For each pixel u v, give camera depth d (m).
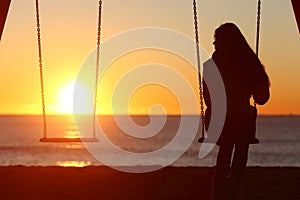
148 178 11.90
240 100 7.40
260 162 39.91
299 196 10.24
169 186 11.10
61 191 10.60
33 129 123.44
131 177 12.07
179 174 12.41
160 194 10.45
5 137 84.12
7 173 12.54
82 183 11.34
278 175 12.27
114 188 10.89
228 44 7.37
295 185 11.15
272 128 139.88
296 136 93.94
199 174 12.41
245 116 7.41
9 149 55.06
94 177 12.01
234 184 7.57
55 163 37.31
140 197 10.22
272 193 10.48
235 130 7.41
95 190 10.71
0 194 10.31
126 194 10.41
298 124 177.00
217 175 7.58
